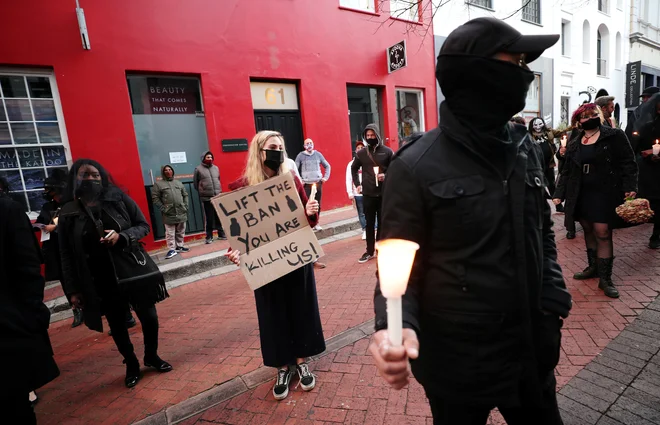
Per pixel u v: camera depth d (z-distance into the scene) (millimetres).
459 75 1073
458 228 1072
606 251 3605
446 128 1112
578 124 3699
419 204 1103
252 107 7547
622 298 3484
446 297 1121
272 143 2543
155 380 3029
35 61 5527
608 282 3615
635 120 4730
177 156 7020
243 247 2412
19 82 5609
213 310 4434
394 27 9648
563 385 2416
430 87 10625
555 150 7113
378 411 2348
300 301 2594
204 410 2570
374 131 5062
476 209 1057
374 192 5254
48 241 3945
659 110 4422
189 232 7250
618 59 17375
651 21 18844
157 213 6820
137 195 6414
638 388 2309
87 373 3334
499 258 1067
